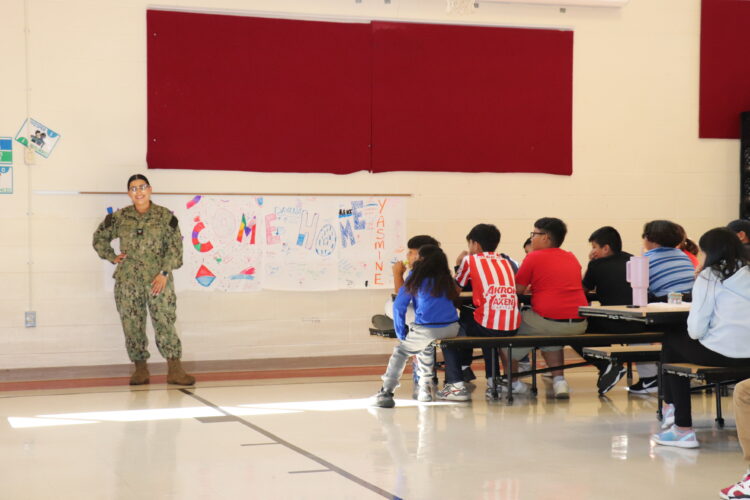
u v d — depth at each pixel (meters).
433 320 5.84
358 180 8.23
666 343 4.86
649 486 3.77
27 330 7.49
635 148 8.90
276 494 3.65
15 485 3.82
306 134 8.09
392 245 8.32
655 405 5.93
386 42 8.24
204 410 5.76
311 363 8.05
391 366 5.87
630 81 8.87
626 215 8.89
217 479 3.91
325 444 4.66
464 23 8.44
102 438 4.84
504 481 3.85
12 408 5.85
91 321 7.62
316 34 8.09
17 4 7.44
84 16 7.58
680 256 6.23
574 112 8.74
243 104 7.93
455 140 8.43
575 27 8.72
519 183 8.61
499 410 5.74
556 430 5.05
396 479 3.90
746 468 4.10
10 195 7.45
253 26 7.93
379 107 8.25
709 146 9.09
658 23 8.93
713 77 9.07
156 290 6.95
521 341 5.89
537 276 6.21
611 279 6.41
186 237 7.82
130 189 7.01
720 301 4.29
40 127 7.50
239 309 7.96
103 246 7.03
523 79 8.59
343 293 8.22
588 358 6.56
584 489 3.72
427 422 5.31
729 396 6.33
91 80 7.61
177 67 7.77
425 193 8.39
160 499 3.58
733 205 9.16
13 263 7.46
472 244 6.37
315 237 8.14
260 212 8.01
